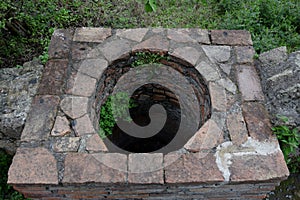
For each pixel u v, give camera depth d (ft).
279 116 8.63
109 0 14.24
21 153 7.99
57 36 10.28
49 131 8.37
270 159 7.98
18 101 10.15
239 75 9.55
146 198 8.64
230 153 8.07
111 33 10.41
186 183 7.66
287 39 12.98
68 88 9.16
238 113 8.79
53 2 13.61
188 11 14.20
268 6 13.48
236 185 7.98
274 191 11.80
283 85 9.20
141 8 14.03
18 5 12.41
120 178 7.62
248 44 10.25
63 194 8.39
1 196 10.80
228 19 12.91
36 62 11.07
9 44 12.76
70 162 7.86
